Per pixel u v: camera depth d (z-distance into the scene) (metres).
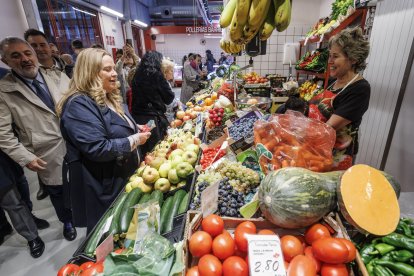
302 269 0.67
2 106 1.93
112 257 0.83
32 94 2.06
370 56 2.73
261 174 1.21
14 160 1.93
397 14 2.29
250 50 1.62
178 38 15.77
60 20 5.75
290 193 0.81
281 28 1.40
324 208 0.82
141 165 1.82
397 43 2.29
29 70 2.01
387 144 2.44
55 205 2.29
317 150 1.11
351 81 1.55
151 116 3.25
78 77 1.47
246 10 1.23
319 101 1.89
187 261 0.78
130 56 5.01
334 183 0.90
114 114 1.63
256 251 0.72
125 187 1.58
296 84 4.07
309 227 0.83
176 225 1.17
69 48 6.13
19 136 2.10
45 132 2.14
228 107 2.39
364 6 2.67
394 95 2.34
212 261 0.73
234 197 1.08
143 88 3.16
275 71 5.25
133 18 10.92
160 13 14.20
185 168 1.51
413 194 1.20
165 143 2.16
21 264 2.12
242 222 0.88
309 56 4.16
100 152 1.42
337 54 1.55
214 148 1.79
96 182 1.54
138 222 1.02
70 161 1.50
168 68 3.81
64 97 1.48
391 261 0.79
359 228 0.79
